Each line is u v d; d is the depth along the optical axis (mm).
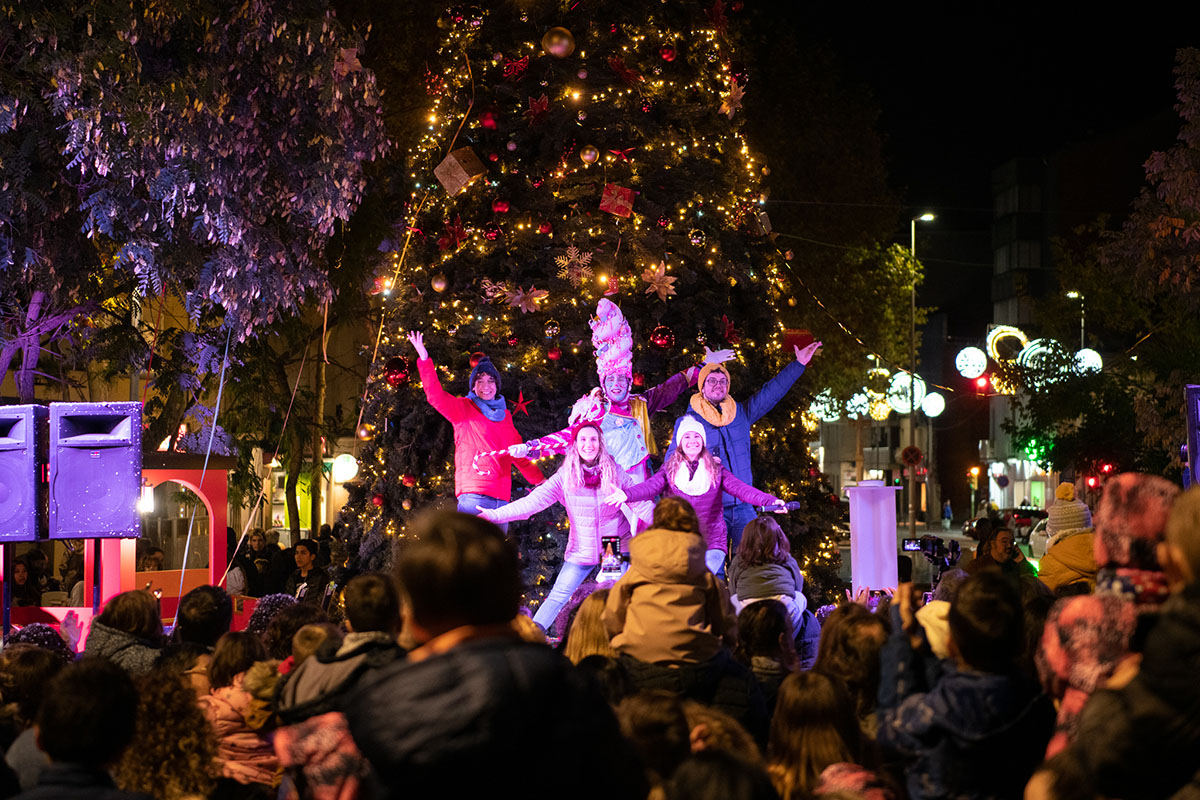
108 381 19000
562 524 12266
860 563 8297
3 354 14953
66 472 8148
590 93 12617
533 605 12148
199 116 12250
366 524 12766
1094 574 8344
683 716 3773
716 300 13117
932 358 68438
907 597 4133
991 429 63625
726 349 12406
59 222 13523
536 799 2428
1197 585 3104
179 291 14188
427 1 23594
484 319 12453
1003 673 3914
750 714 5160
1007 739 3797
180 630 6039
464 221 12852
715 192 13258
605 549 10430
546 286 12641
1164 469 25359
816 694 4141
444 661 2496
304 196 13469
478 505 11109
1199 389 8930
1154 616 3592
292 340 23250
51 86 12000
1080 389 27594
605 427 10859
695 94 13609
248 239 13305
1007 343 44594
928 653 4152
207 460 14617
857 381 37875
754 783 2852
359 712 2488
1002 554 10117
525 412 12117
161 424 20203
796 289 33188
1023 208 63844
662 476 10531
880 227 36031
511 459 11320
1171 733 2975
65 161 12773
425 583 2670
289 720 4148
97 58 11148
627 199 12375
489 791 2400
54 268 13500
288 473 23531
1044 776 3170
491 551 2701
